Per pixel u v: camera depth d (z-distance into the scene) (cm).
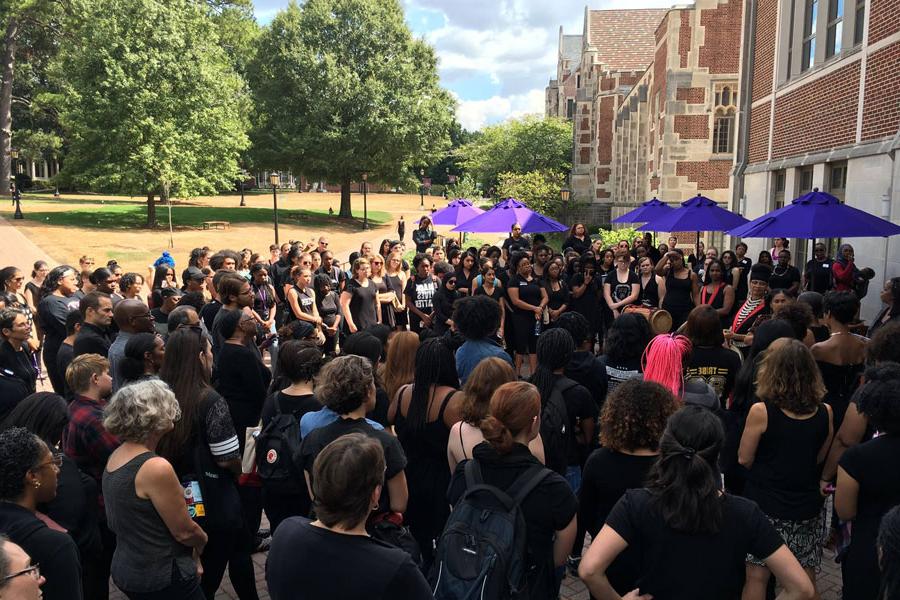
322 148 4247
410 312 1052
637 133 3978
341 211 4991
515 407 300
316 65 4194
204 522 392
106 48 3269
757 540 242
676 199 2836
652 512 246
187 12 3603
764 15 1878
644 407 329
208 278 931
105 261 2714
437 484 418
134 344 441
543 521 292
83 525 362
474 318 534
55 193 5294
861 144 1275
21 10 4225
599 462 342
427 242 1594
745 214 1977
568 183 6638
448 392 412
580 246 1436
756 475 383
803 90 1572
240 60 5384
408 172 4666
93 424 393
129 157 3278
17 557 217
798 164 1565
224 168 3666
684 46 2777
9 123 4781
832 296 516
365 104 4262
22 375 587
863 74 1269
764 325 473
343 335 966
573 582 497
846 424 382
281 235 3900
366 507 246
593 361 502
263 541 562
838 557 365
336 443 250
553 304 1003
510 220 1259
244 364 519
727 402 509
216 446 394
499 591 271
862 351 512
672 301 969
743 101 1992
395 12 4550
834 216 870
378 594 232
